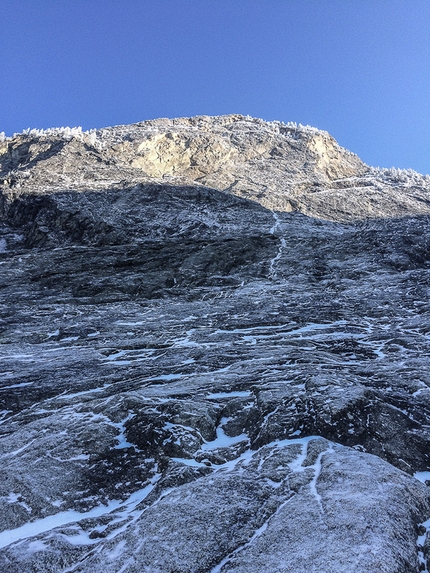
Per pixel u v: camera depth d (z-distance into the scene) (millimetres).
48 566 5848
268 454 7883
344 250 32031
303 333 17125
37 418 10719
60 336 19031
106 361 15125
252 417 9391
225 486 6918
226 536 5867
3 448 9109
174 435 8703
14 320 21500
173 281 28484
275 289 25406
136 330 19156
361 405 9000
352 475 6746
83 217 38125
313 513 6016
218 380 11602
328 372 11289
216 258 31531
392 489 6410
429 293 22000
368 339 16000
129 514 6875
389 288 23688
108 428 9352
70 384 12797
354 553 5172
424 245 30969
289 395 9703
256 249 33781
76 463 8375
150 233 37594
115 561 5668
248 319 19328
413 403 9844
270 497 6641
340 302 21703
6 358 16125
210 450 8516
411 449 8367
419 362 12859
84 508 7309
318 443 7977
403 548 5383
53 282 28531
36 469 8211
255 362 13078
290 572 5074
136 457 8445
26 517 7148
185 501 6613
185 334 18016
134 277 28375
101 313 22562
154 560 5551
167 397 10414
